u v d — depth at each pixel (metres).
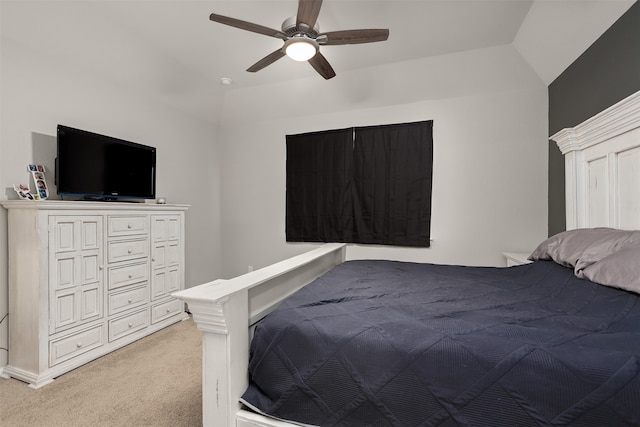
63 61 2.60
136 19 2.46
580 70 2.41
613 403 0.74
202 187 4.12
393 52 2.92
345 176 3.70
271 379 1.04
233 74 3.41
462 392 0.84
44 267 2.09
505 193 3.13
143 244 2.82
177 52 2.95
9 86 2.28
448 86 3.20
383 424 0.90
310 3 1.69
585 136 2.17
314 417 0.98
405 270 2.13
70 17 2.35
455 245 3.29
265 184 4.17
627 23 1.89
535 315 1.16
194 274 3.98
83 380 2.08
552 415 0.77
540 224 3.04
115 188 2.82
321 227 3.82
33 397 1.89
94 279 2.40
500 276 1.95
